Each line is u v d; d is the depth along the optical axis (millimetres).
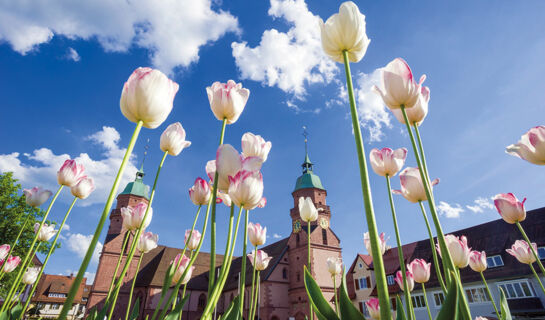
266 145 2439
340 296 1308
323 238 43531
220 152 1812
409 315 1838
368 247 3578
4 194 21391
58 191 3008
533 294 20766
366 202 1230
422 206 2158
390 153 2375
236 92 2057
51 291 64188
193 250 3078
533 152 2154
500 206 2973
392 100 1754
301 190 47469
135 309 2549
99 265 46000
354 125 1400
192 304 49500
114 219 50719
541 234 23125
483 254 3238
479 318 3717
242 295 1902
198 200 2549
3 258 4242
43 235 4391
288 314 41031
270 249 51500
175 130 2561
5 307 2516
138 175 56094
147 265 51938
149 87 1435
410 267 3100
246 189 1757
